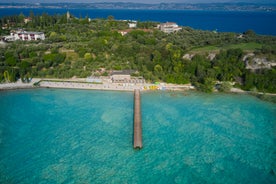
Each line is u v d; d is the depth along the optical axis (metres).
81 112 85.88
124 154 63.22
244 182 53.75
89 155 62.69
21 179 54.44
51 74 120.25
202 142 68.31
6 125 76.88
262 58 119.75
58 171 56.91
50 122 78.94
